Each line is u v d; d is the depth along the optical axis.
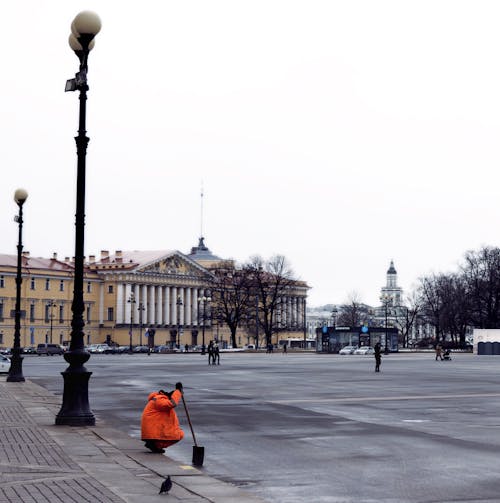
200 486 14.70
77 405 23.80
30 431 22.33
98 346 160.75
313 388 43.12
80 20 23.81
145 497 13.48
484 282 170.88
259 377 54.97
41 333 182.75
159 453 18.64
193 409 30.34
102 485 14.38
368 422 25.73
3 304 175.00
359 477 15.90
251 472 16.48
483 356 133.62
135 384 46.06
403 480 15.55
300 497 13.97
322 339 150.88
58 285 187.62
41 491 13.68
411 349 181.62
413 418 27.02
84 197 24.30
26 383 47.00
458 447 19.95
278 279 178.25
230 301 175.25
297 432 23.06
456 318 184.62
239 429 23.78
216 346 84.19
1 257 178.75
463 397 36.69
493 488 14.70
